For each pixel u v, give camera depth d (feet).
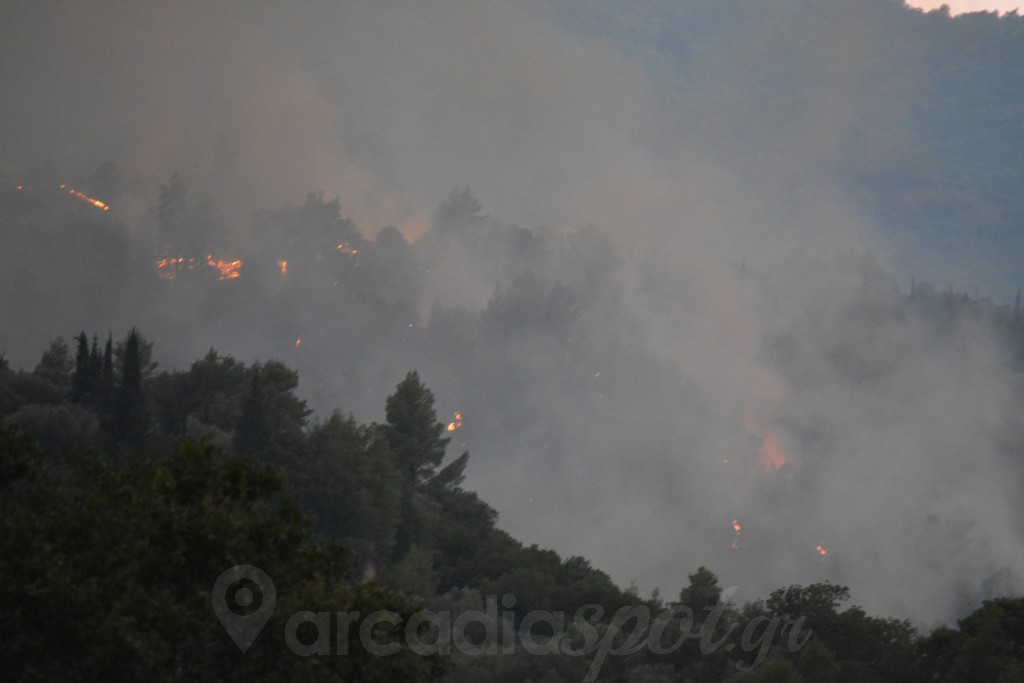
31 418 456.04
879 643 407.23
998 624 389.39
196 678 170.60
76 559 172.96
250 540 180.65
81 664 163.22
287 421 537.65
